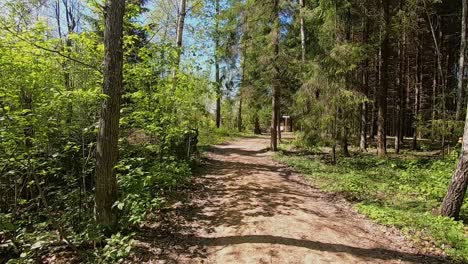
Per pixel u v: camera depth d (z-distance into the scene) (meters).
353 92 12.77
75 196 7.24
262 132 38.38
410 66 24.59
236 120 36.78
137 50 7.92
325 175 11.06
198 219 6.77
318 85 12.96
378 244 5.71
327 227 6.36
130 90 8.30
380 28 15.05
